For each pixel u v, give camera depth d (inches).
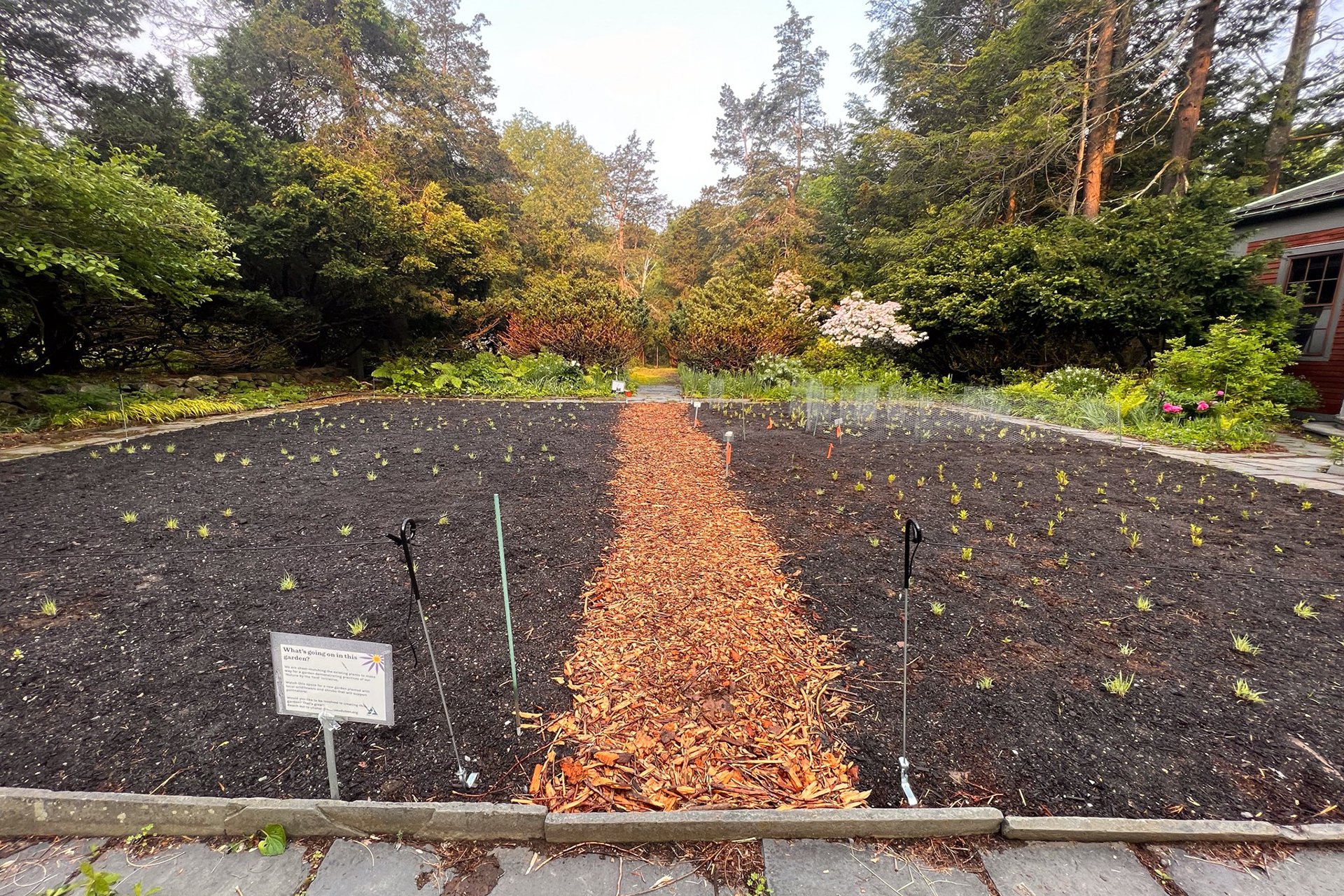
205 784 58.2
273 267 417.4
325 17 572.1
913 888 48.6
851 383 427.8
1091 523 144.9
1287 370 354.9
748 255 840.3
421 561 115.4
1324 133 517.0
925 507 156.9
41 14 354.6
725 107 1159.0
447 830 53.7
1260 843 52.5
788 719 70.3
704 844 53.3
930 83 637.9
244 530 132.2
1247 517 149.7
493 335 609.0
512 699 73.4
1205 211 381.1
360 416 323.9
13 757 60.9
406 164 619.8
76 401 269.9
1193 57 466.0
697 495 167.3
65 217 225.9
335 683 52.2
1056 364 440.1
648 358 930.7
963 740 66.2
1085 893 47.9
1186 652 85.4
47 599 96.3
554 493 167.0
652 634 90.0
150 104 399.2
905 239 581.6
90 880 43.6
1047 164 530.3
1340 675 79.6
